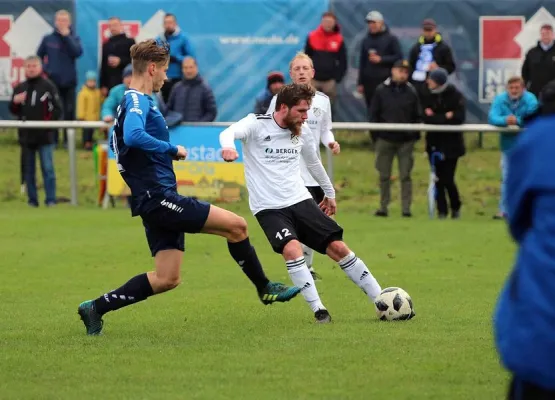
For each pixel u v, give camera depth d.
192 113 43.41
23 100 44.75
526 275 10.47
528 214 10.70
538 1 53.78
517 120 41.22
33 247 34.91
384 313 21.81
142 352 18.64
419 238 36.94
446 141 42.12
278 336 20.06
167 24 50.34
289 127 21.36
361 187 48.09
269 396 15.34
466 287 27.17
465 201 45.97
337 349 18.67
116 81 52.16
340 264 21.81
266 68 54.34
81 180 49.03
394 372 16.81
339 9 54.06
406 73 42.53
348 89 53.53
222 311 23.53
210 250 34.78
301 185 21.81
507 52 54.03
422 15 54.12
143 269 30.70
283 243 21.22
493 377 16.45
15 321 22.38
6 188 48.88
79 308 20.38
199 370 17.11
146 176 19.12
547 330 10.25
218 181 43.06
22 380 16.55
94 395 15.52
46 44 52.78
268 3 54.03
